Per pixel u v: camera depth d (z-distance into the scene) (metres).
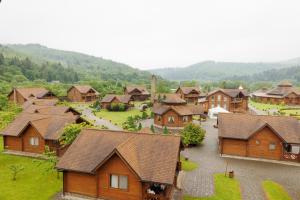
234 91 86.75
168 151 23.83
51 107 51.41
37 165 32.41
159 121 61.50
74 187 24.64
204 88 177.12
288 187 27.17
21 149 37.62
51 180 28.22
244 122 38.84
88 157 24.62
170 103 60.66
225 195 24.92
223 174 30.45
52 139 35.22
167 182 21.28
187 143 42.03
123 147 23.12
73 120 38.38
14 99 85.19
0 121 49.31
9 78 139.88
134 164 22.52
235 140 37.62
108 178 23.44
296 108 89.19
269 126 35.53
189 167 32.69
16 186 26.61
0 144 42.38
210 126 60.03
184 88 103.56
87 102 109.44
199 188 26.42
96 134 27.02
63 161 24.73
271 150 36.16
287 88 109.25
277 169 32.56
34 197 24.36
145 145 24.86
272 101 109.88
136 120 68.12
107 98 91.81
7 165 32.88
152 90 94.06
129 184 22.81
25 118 40.00
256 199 24.27
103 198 23.77
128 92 116.44
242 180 28.77
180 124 59.09
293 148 41.06
